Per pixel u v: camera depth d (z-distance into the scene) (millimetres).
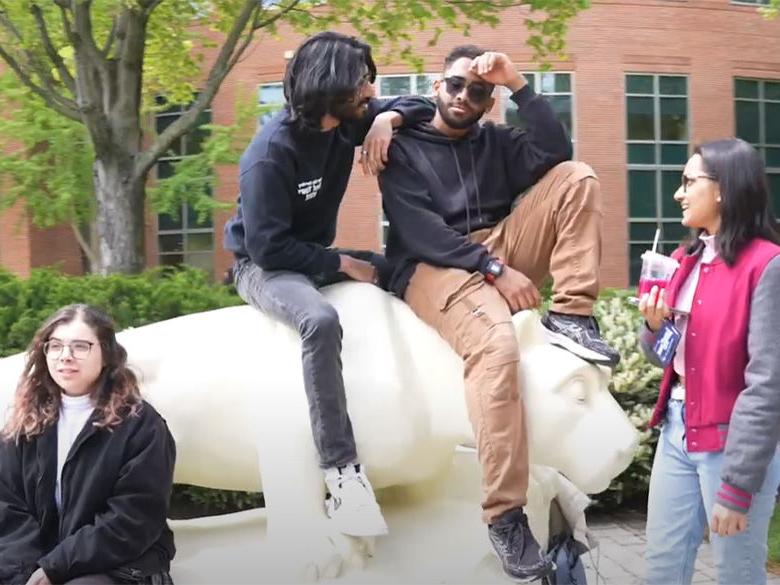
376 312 2500
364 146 2543
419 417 2395
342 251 2807
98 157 6973
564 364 2332
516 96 2479
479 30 12297
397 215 2533
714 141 2184
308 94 2279
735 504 1989
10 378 2494
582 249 2352
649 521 2377
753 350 2014
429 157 2555
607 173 13453
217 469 2527
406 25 6770
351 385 2375
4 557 2072
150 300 4219
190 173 9320
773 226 2105
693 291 2195
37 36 7066
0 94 9094
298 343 2453
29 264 13109
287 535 2400
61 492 2119
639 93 13594
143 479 2098
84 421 2154
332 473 2285
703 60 13828
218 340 2555
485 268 2406
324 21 6809
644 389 4449
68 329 2135
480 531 2625
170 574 2537
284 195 2398
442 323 2424
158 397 2465
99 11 6855
